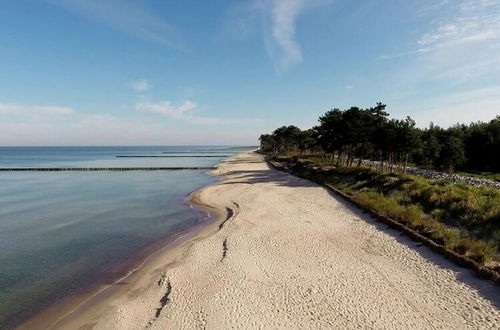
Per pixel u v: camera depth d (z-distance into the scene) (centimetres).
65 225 2177
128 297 1125
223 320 905
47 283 1280
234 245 1506
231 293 1054
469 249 1247
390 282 1080
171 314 961
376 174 2909
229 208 2458
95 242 1795
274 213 2097
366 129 3978
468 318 861
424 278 1093
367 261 1259
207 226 2028
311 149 7975
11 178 5438
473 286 1020
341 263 1249
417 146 3322
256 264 1275
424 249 1336
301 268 1220
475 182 2792
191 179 4862
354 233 1600
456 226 1571
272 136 11350
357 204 2141
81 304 1098
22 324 993
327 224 1781
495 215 1484
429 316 879
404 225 1609
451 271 1127
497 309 892
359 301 969
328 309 931
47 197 3388
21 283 1284
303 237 1579
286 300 991
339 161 4744
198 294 1070
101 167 7600
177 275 1234
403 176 2655
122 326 944
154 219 2302
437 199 1884
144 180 4884
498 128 4250
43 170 6950
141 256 1550
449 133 4631
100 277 1322
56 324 984
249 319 901
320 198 2520
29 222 2281
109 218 2362
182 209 2605
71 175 5894
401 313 898
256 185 3438
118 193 3584
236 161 8538
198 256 1420
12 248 1716
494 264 1130
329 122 4388
